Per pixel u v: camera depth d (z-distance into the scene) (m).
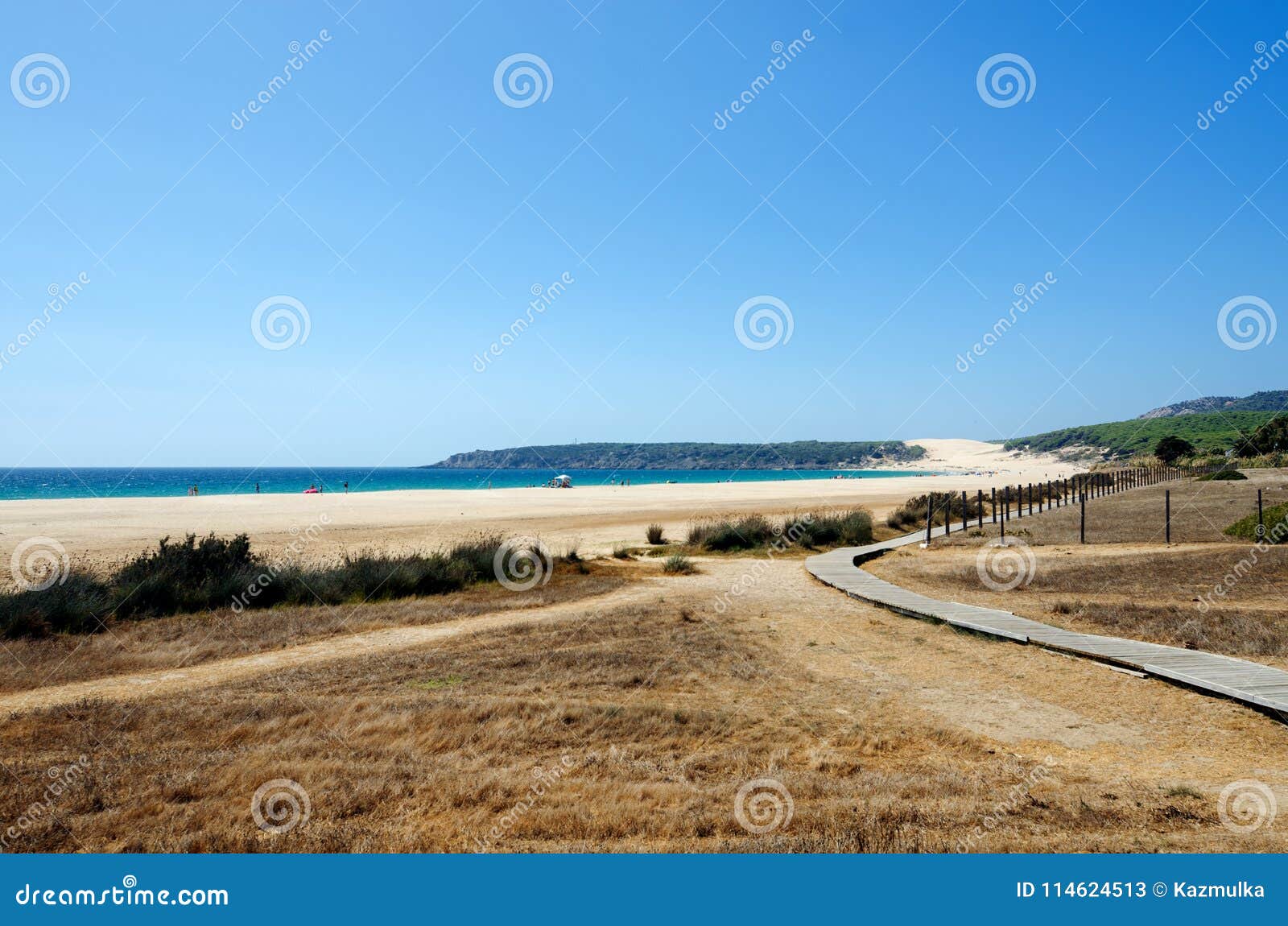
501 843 5.21
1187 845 4.96
